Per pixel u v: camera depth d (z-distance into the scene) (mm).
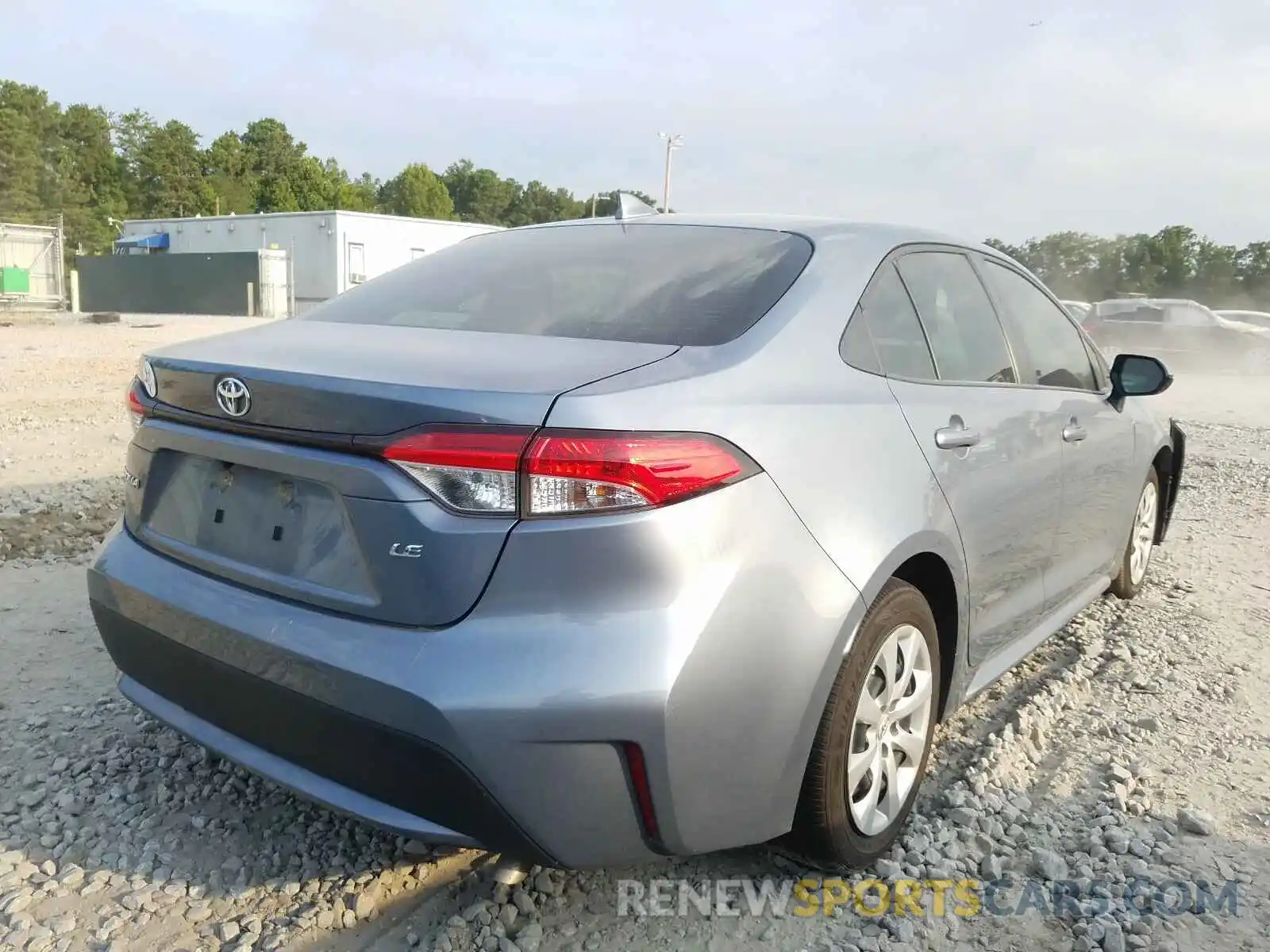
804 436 2344
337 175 110188
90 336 20516
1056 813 3033
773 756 2248
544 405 1994
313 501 2230
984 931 2502
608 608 2004
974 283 3432
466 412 1996
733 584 2111
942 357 3062
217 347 2551
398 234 40188
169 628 2449
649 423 2057
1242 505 7570
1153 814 3029
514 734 1962
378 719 2041
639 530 1997
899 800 2758
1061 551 3730
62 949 2332
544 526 1976
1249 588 5387
